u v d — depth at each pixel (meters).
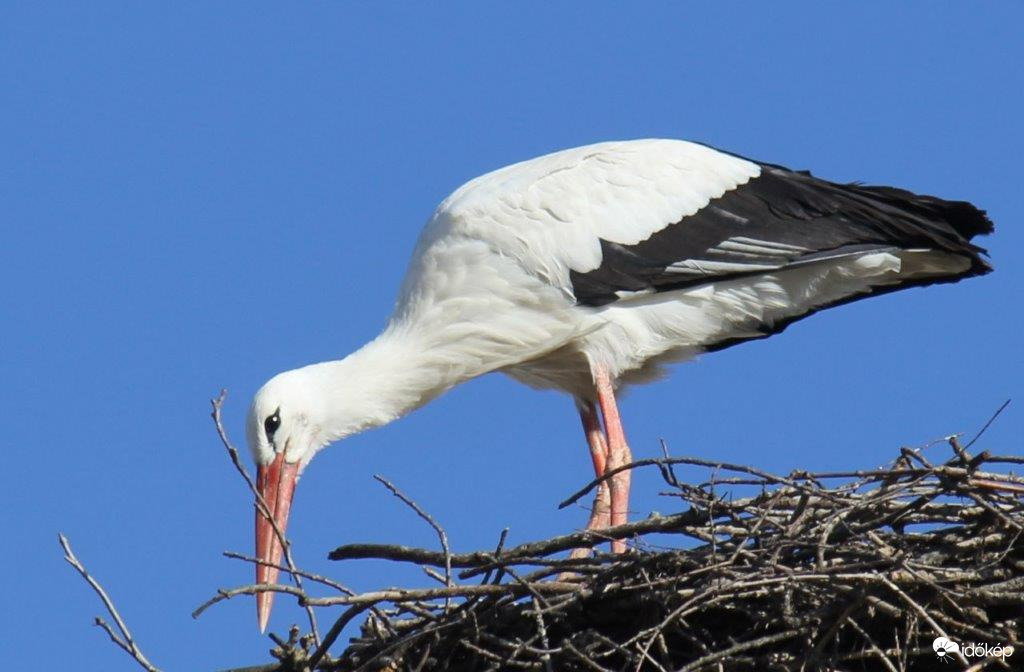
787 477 10.76
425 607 11.14
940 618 10.27
